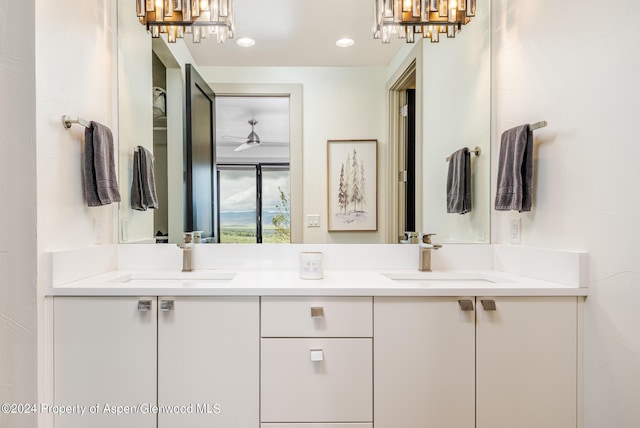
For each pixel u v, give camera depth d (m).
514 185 1.47
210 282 1.49
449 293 1.25
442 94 1.74
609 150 1.12
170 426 1.24
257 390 1.25
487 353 1.26
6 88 1.15
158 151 1.74
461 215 1.75
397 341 1.25
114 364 1.23
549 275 1.37
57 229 1.27
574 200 1.27
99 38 1.58
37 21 1.16
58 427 1.22
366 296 1.25
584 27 1.21
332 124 1.75
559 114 1.33
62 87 1.30
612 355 1.13
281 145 1.74
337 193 1.75
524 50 1.52
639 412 1.05
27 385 1.17
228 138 1.73
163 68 1.72
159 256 1.71
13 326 1.16
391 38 1.73
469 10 1.66
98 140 1.43
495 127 1.72
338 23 1.73
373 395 1.25
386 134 1.75
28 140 1.16
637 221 1.04
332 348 1.25
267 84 1.73
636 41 1.03
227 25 1.69
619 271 1.10
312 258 1.45
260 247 1.73
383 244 1.73
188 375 1.24
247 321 1.25
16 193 1.16
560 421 1.25
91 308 1.23
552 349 1.25
